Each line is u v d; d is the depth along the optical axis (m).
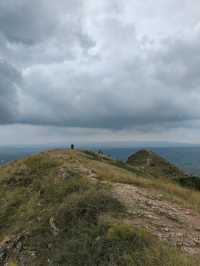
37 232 14.45
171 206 15.42
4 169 27.42
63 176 20.61
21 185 22.59
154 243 10.15
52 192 18.70
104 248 10.18
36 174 23.36
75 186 18.02
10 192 22.03
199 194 23.97
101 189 16.22
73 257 10.63
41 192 19.70
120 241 10.21
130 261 9.23
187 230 12.25
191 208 16.14
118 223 11.41
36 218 16.31
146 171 35.88
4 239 15.85
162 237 11.08
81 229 12.24
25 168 24.94
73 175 20.44
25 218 17.33
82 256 10.41
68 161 24.84
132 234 10.41
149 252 9.50
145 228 11.66
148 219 12.83
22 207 19.08
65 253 11.07
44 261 12.17
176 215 14.01
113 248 9.99
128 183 20.39
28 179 23.02
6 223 18.09
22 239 14.54
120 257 9.48
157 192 18.47
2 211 19.50
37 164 25.11
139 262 9.12
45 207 17.34
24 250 13.67
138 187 18.97
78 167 22.34
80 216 13.57
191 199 20.16
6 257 14.16
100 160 31.23
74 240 11.52
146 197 16.16
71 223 13.41
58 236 13.14
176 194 20.81
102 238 10.59
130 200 14.92
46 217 15.46
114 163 32.09
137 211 13.57
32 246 13.58
